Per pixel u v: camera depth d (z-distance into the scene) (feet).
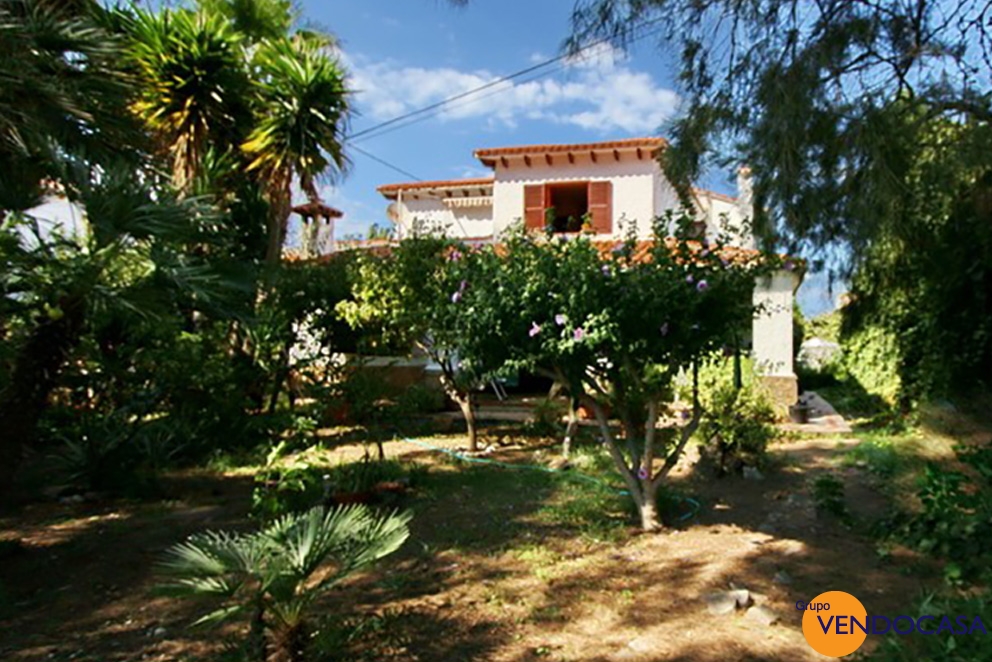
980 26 14.43
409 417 32.48
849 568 13.46
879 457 23.52
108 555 15.60
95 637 11.15
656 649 10.07
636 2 14.53
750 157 15.42
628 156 54.24
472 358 17.12
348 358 30.25
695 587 12.60
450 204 67.56
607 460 25.16
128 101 20.34
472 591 12.63
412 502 19.77
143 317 17.58
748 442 22.59
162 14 30.48
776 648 10.02
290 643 9.36
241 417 27.86
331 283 32.86
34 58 17.03
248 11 36.27
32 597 13.09
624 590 12.54
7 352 16.76
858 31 13.64
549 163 55.98
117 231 16.53
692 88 15.72
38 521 18.58
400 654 10.03
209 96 30.99
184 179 30.53
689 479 22.49
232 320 21.56
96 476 21.68
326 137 32.58
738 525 17.10
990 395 27.30
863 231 14.19
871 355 36.88
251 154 33.71
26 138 16.53
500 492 21.03
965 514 14.39
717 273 15.74
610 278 15.14
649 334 15.37
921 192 14.47
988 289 26.84
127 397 25.77
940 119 14.65
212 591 8.87
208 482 23.44
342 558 10.27
